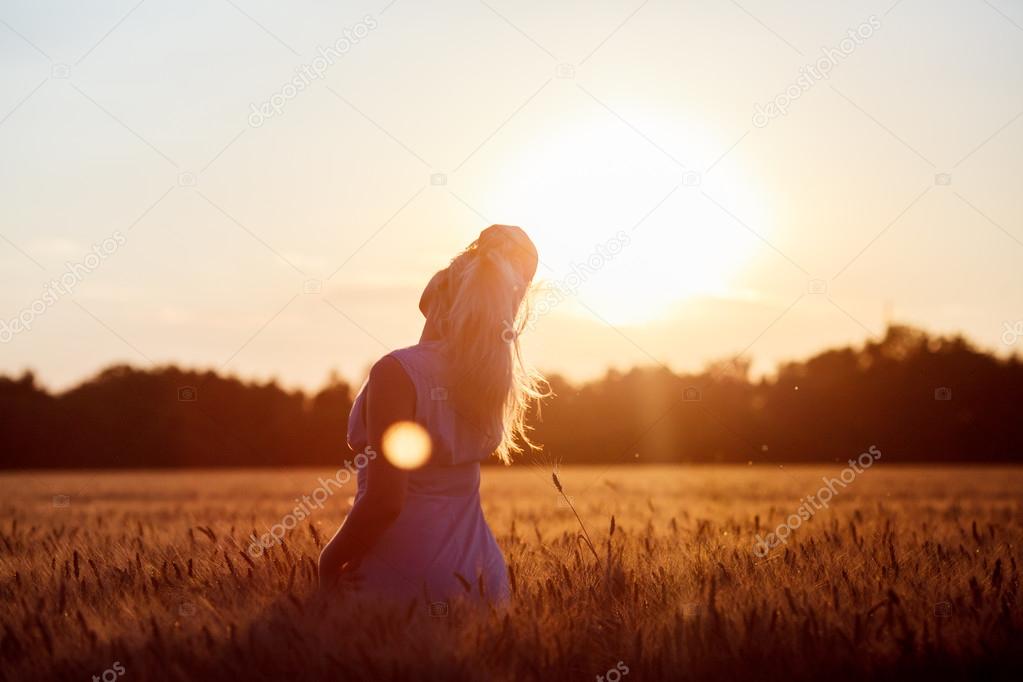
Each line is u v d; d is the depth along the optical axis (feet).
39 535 28.17
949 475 121.49
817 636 13.38
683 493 68.95
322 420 201.98
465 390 15.90
